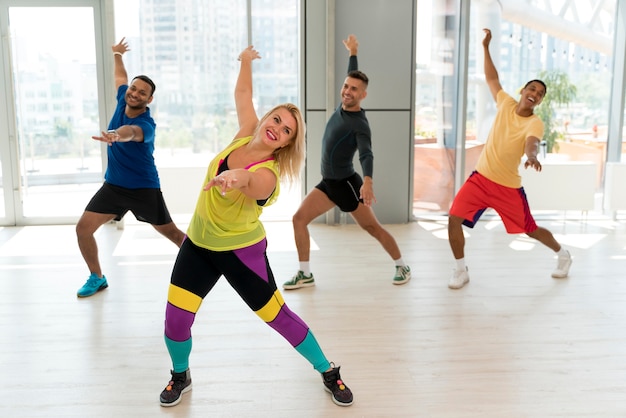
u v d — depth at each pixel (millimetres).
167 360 3162
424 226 6484
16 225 6496
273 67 6500
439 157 6762
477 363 3139
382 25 6324
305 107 6461
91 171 6547
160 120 6488
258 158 2436
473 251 5426
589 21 6711
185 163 6590
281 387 2863
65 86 6383
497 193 4250
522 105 4133
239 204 2408
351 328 3611
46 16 6258
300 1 6285
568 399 2764
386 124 6488
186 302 2545
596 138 6941
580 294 4238
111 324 3658
